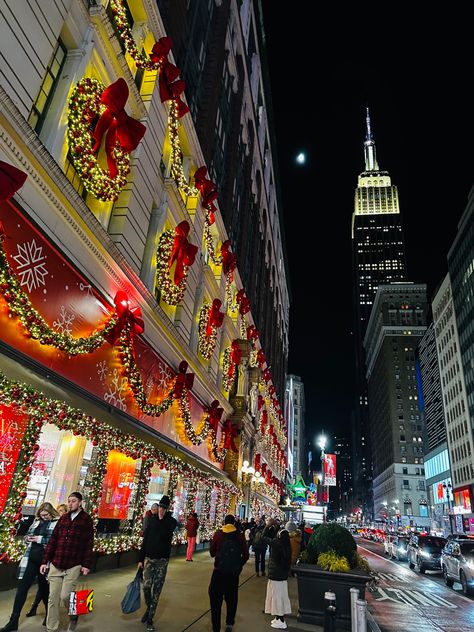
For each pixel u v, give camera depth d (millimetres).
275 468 63031
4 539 8641
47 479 12305
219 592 7770
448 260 88312
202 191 23516
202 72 29641
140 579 7773
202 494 24625
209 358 25500
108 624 7590
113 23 14258
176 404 20297
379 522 147625
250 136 47750
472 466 73375
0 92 8242
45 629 6824
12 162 9148
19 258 9555
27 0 9656
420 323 155375
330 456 88875
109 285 13547
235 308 34500
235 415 33031
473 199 74438
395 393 145500
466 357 77312
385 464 150500
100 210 14070
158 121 17422
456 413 82438
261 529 17812
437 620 12508
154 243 17453
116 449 13680
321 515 40094
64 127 11578
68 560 6484
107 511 13891
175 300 19219
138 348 15898
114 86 12508
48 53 10484
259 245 54625
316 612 9930
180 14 22016
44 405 9609
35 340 9969
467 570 17906
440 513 92562
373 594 16594
